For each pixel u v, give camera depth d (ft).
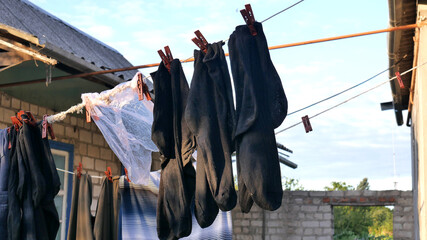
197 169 12.39
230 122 12.24
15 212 15.25
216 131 12.20
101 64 27.02
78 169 19.44
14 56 18.11
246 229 47.21
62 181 26.21
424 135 20.31
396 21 22.40
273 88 11.88
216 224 21.44
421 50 20.34
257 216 47.09
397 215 44.80
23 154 15.53
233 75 12.00
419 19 20.33
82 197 19.19
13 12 24.64
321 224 46.03
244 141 11.35
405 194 44.73
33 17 26.25
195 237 21.12
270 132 11.49
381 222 133.69
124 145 17.29
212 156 11.93
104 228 19.53
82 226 19.03
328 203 46.06
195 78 12.63
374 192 45.39
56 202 25.75
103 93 15.34
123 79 23.79
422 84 20.39
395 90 31.40
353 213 104.63
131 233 20.25
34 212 15.34
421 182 21.39
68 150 26.66
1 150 15.81
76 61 20.58
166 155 13.30
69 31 29.76
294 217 46.47
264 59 12.00
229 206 11.75
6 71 21.33
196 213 12.40
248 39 12.01
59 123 26.37
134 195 20.51
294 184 81.82
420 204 23.35
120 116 16.88
